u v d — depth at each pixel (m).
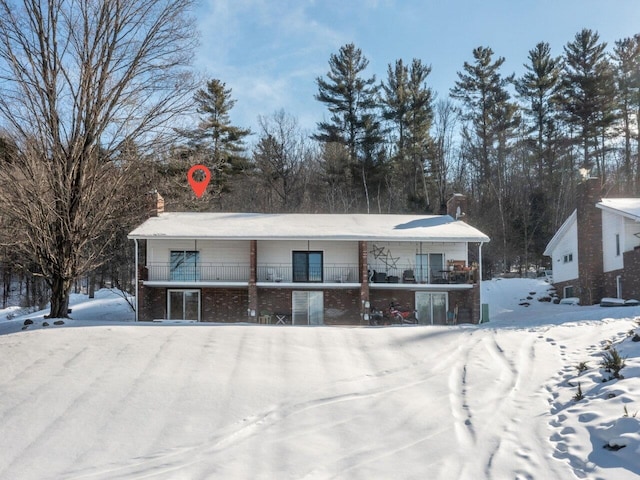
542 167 56.91
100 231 27.38
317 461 9.00
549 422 9.88
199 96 47.19
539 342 16.20
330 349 16.52
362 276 28.72
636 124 56.19
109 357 15.24
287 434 10.16
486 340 17.39
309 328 20.34
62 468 8.99
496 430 9.89
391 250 30.69
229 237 28.27
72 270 25.64
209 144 34.41
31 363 14.76
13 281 60.62
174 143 27.77
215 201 51.62
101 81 24.89
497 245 50.19
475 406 11.23
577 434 9.02
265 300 29.69
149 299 29.12
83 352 15.76
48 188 24.22
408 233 29.25
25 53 23.88
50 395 12.26
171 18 26.25
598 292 32.06
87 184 25.38
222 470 8.73
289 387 12.80
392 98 57.28
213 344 16.72
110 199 26.11
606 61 54.31
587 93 53.69
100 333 18.22
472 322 29.02
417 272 30.58
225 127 52.28
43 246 24.47
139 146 26.61
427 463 8.76
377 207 55.09
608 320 18.72
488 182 56.81
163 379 13.27
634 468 7.59
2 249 26.05
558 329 17.78
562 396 10.98
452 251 30.81
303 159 57.81
